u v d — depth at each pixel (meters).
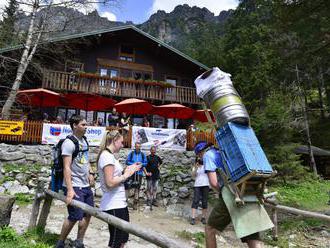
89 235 6.02
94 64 20.83
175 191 11.74
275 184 16.30
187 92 21.05
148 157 10.35
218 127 3.16
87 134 12.54
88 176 4.37
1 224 4.61
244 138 2.91
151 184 10.22
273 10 11.89
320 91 29.98
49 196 5.17
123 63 21.36
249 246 2.89
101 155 3.68
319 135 30.02
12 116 15.27
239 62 32.25
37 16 16.03
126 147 13.44
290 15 11.05
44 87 17.91
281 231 8.25
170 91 20.69
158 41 20.59
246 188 2.90
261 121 17.09
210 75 3.26
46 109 19.31
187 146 14.30
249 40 32.69
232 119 3.01
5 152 11.10
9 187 9.66
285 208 5.41
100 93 19.02
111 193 3.61
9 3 15.93
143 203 10.56
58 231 5.95
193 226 7.91
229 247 6.36
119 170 3.75
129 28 20.36
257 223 2.80
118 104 15.88
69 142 4.05
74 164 4.19
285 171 16.83
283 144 17.39
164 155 13.30
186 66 22.73
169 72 22.48
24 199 9.01
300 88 23.36
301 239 7.85
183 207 10.46
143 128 13.70
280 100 20.48
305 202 13.04
